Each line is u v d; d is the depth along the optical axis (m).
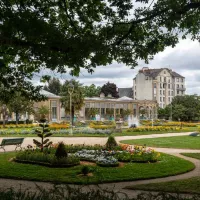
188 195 9.88
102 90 117.31
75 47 8.45
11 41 8.35
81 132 38.28
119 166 14.98
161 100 120.06
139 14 9.31
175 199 5.33
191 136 34.88
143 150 18.19
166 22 9.10
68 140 29.77
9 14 8.23
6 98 11.34
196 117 85.75
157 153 18.14
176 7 8.42
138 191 10.48
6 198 5.07
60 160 14.76
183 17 9.30
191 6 8.54
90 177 12.54
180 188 10.73
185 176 13.33
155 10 8.99
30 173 13.33
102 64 9.56
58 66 9.20
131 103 91.88
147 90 116.38
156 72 119.25
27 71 10.95
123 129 45.19
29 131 37.62
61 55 8.96
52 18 10.02
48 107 67.19
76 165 15.05
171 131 43.56
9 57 10.66
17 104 52.38
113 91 116.81
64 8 9.96
